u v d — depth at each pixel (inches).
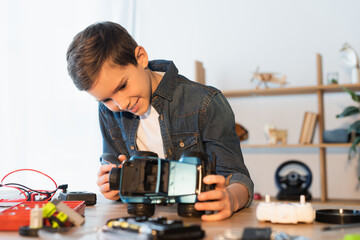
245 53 125.6
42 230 26.9
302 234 27.0
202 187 33.0
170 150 47.7
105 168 43.9
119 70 38.3
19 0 113.3
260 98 122.6
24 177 110.0
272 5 124.0
